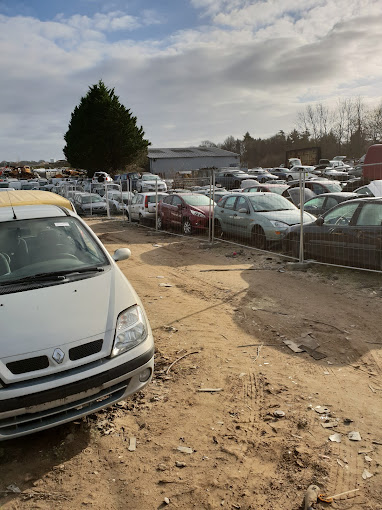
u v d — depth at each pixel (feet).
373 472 9.64
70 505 9.14
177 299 23.47
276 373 14.52
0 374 9.61
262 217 36.22
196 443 11.00
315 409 12.23
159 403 12.99
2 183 123.03
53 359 10.07
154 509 8.94
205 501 9.08
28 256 13.32
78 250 14.01
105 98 169.58
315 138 241.55
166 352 16.49
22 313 10.86
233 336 17.90
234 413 12.27
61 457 10.67
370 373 14.25
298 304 21.61
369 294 22.54
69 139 180.34
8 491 9.60
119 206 78.54
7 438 9.75
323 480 9.47
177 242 43.96
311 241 29.89
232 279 27.35
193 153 213.87
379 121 217.56
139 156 184.65
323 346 16.47
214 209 43.70
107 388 10.74
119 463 10.37
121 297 12.14
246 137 344.28
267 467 10.00
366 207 26.81
